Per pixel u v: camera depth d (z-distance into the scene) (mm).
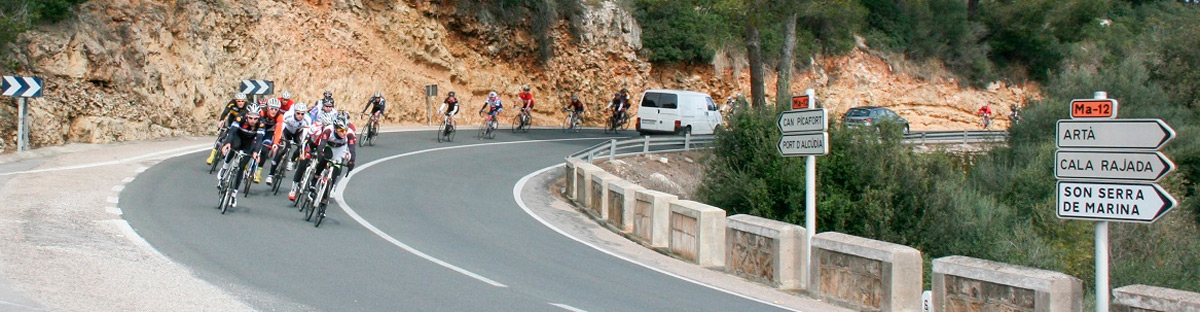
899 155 21297
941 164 22578
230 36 28438
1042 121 29500
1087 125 8242
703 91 47344
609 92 44438
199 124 26156
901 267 10336
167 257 10078
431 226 14391
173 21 25859
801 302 11148
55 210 12688
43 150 19844
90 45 22672
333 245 11852
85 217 12328
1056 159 8422
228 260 10227
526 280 10586
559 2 42969
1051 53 61156
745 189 21375
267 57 29734
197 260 10070
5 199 13328
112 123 22516
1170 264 18266
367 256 11258
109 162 18609
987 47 60062
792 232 12062
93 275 8828
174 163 19047
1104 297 8133
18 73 20719
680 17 46750
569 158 21484
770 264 12156
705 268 13352
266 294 8641
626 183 16875
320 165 13500
